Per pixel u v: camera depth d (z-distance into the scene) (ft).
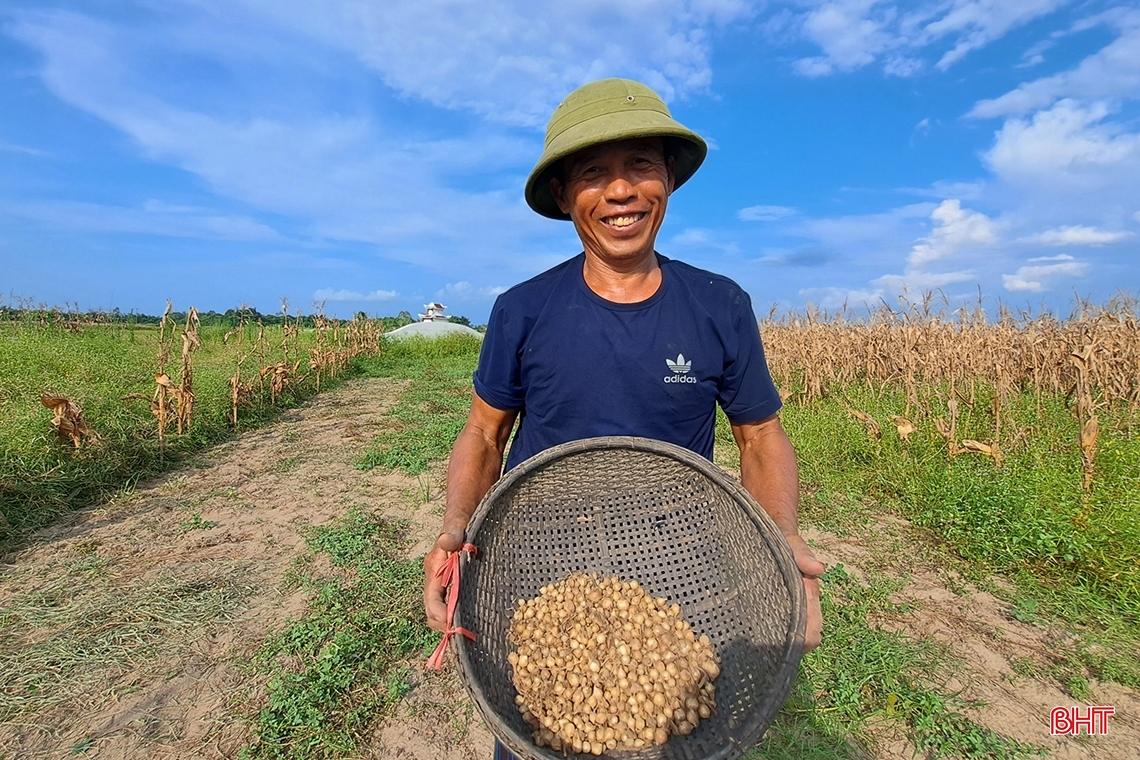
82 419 19.29
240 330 34.60
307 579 13.15
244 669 10.07
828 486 18.99
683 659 5.26
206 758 8.26
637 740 4.85
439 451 24.38
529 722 4.94
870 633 10.90
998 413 20.99
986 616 11.89
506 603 5.57
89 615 11.59
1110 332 26.66
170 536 15.67
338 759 8.32
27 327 49.60
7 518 15.79
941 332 29.81
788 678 4.29
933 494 16.93
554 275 5.73
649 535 6.02
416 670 10.18
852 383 34.14
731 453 23.70
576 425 5.61
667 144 5.57
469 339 85.35
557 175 5.57
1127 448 18.51
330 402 38.34
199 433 24.91
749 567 5.30
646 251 5.33
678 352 5.33
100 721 8.88
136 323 68.13
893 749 8.48
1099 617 11.57
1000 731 8.78
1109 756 8.32
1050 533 13.78
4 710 9.02
